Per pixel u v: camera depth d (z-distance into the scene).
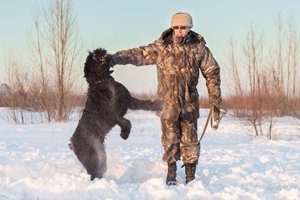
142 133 17.58
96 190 5.49
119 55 6.22
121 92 6.26
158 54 6.13
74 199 5.29
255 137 16.62
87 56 6.33
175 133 6.14
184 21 5.93
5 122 24.06
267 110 18.91
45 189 5.63
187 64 6.02
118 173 7.40
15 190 5.69
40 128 20.45
